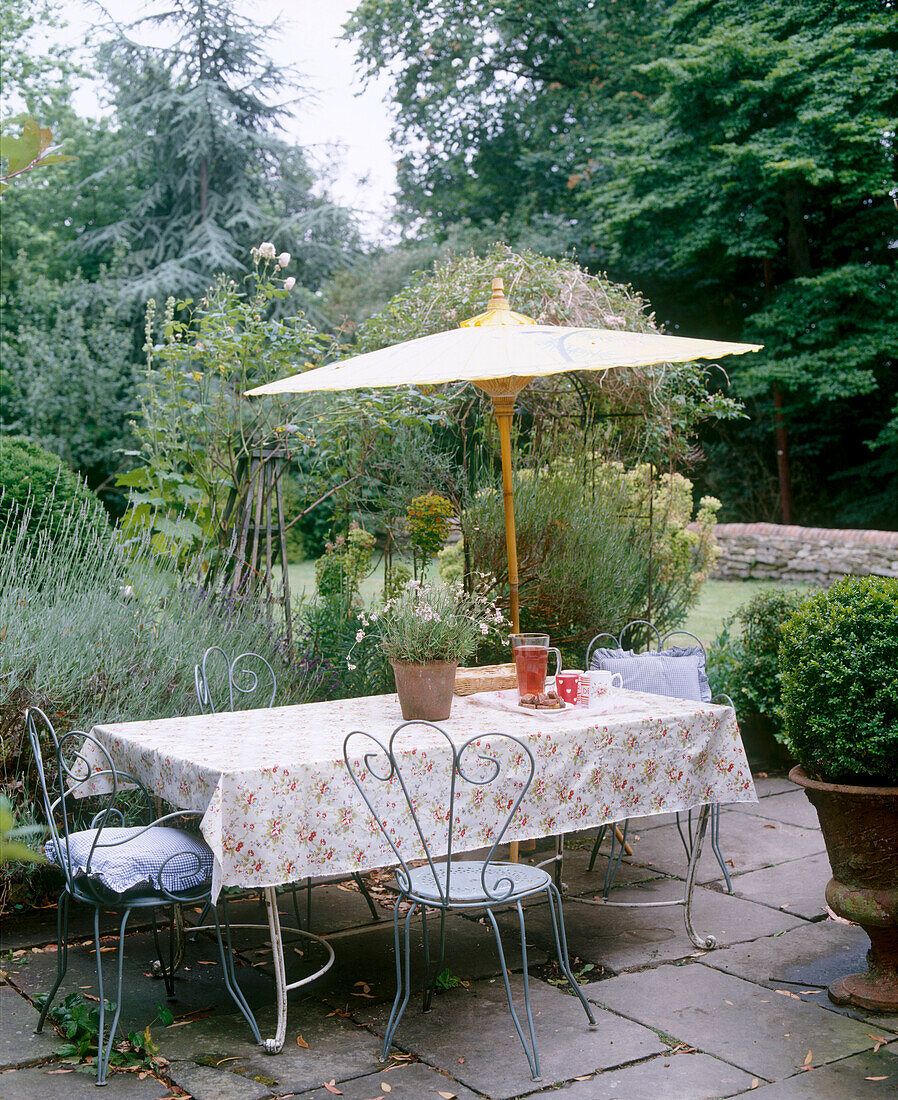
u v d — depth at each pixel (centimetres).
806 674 311
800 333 1723
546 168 2012
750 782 358
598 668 454
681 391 676
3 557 479
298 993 321
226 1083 264
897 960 311
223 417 601
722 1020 301
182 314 2033
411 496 625
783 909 388
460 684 386
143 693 434
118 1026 297
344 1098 257
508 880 282
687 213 1720
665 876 429
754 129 1658
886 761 302
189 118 2152
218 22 2189
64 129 2258
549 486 575
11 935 366
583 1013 306
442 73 2041
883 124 1482
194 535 586
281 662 510
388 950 355
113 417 1748
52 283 1991
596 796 328
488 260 654
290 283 620
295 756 287
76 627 431
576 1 1966
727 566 1556
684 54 1708
